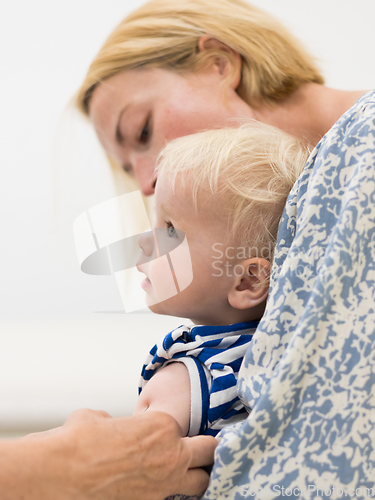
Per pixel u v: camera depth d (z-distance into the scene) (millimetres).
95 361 1257
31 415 1191
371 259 442
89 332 1266
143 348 1296
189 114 1570
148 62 1560
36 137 1633
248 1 1579
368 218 445
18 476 353
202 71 1574
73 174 1609
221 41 1555
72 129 1658
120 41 1582
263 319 486
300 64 1626
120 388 1239
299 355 408
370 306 425
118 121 1618
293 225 541
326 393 404
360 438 394
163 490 424
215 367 552
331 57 1663
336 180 489
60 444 382
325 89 1628
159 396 550
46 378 1224
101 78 1602
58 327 1237
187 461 440
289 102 1611
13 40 1646
